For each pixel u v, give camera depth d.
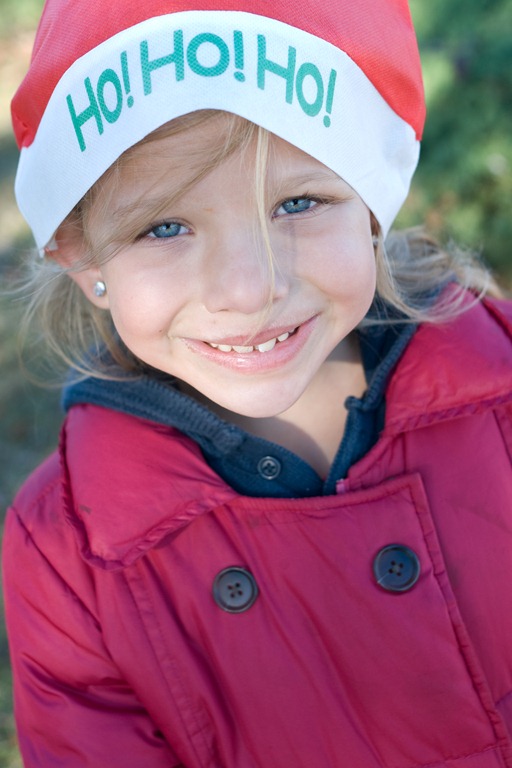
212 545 0.59
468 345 0.61
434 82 1.17
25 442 1.33
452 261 0.69
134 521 0.58
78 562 0.60
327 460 0.62
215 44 0.51
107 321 0.63
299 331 0.55
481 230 1.19
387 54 0.55
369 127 0.55
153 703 0.59
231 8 0.51
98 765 0.58
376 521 0.58
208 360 0.56
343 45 0.53
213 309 0.53
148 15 0.51
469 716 0.58
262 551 0.58
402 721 0.58
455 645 0.58
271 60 0.51
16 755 0.90
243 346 0.55
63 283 0.66
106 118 0.52
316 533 0.58
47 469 0.64
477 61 1.18
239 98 0.51
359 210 0.55
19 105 0.56
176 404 0.60
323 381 0.62
